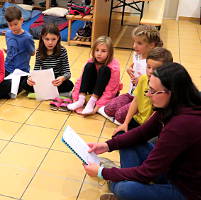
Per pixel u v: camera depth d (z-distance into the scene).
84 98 2.48
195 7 6.05
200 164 1.21
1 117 2.32
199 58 4.04
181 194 1.27
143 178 1.29
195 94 1.19
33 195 1.65
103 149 1.58
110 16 4.59
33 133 2.16
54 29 2.50
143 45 2.14
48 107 2.51
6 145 2.02
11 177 1.75
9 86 2.56
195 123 1.16
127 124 1.94
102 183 1.76
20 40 2.70
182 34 5.17
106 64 2.45
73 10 4.02
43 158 1.93
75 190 1.70
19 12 2.64
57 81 2.56
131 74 2.35
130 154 1.54
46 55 2.61
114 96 2.54
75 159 1.95
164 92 1.18
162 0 5.16
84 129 2.27
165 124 1.27
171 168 1.29
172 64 1.21
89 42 4.05
